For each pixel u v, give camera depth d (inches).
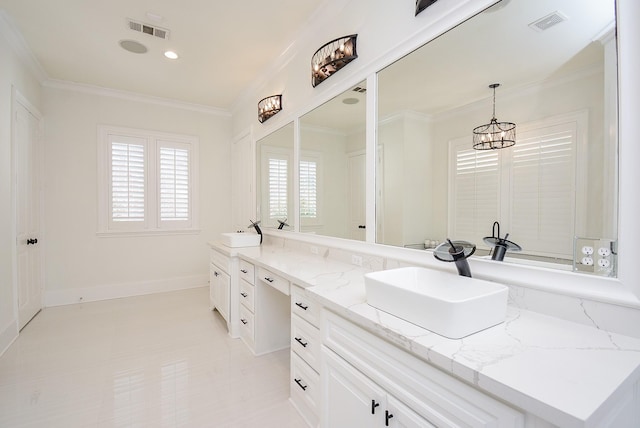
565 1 41.4
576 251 40.4
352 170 80.7
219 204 180.2
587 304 39.0
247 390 75.9
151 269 162.4
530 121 45.1
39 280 133.7
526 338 35.2
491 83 49.9
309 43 99.6
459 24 53.8
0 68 95.0
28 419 64.7
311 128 99.0
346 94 82.0
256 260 89.0
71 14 92.3
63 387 76.5
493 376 27.2
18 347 98.3
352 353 46.0
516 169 46.9
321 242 94.3
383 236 71.1
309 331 62.2
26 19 94.5
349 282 61.3
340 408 48.4
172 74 133.1
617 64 36.4
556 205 42.3
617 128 36.5
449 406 32.1
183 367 86.7
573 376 27.4
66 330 112.2
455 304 34.5
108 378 80.7
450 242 50.1
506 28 47.6
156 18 94.6
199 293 161.5
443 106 57.4
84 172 146.5
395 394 38.2
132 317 126.2
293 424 64.0
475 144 52.5
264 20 95.8
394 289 41.7
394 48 66.0
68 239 143.6
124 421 64.5
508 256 47.9
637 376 28.7
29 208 122.5
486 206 51.0
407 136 64.7
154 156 162.1
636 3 34.9
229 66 125.8
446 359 30.6
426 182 61.0
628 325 35.8
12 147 103.6
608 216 37.5
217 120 178.5
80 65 124.6
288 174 114.6
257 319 94.0
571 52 40.6
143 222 159.5
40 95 134.9
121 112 154.4
